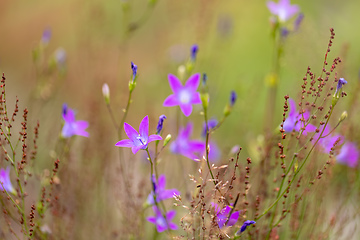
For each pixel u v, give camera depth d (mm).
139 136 3375
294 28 5320
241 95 6328
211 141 4871
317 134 4070
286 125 4062
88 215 5184
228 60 8945
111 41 8633
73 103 7805
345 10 9664
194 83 3850
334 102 3316
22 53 10875
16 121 6895
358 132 4805
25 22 11648
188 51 7672
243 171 4160
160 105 7422
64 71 6188
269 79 5598
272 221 3727
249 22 10422
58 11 11766
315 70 5289
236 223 3754
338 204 5051
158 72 8055
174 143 4516
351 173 4941
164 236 4734
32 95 6109
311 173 4012
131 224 4547
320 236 4293
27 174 3879
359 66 6000
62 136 4445
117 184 5070
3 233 4312
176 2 8148
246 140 5770
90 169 5344
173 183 5137
